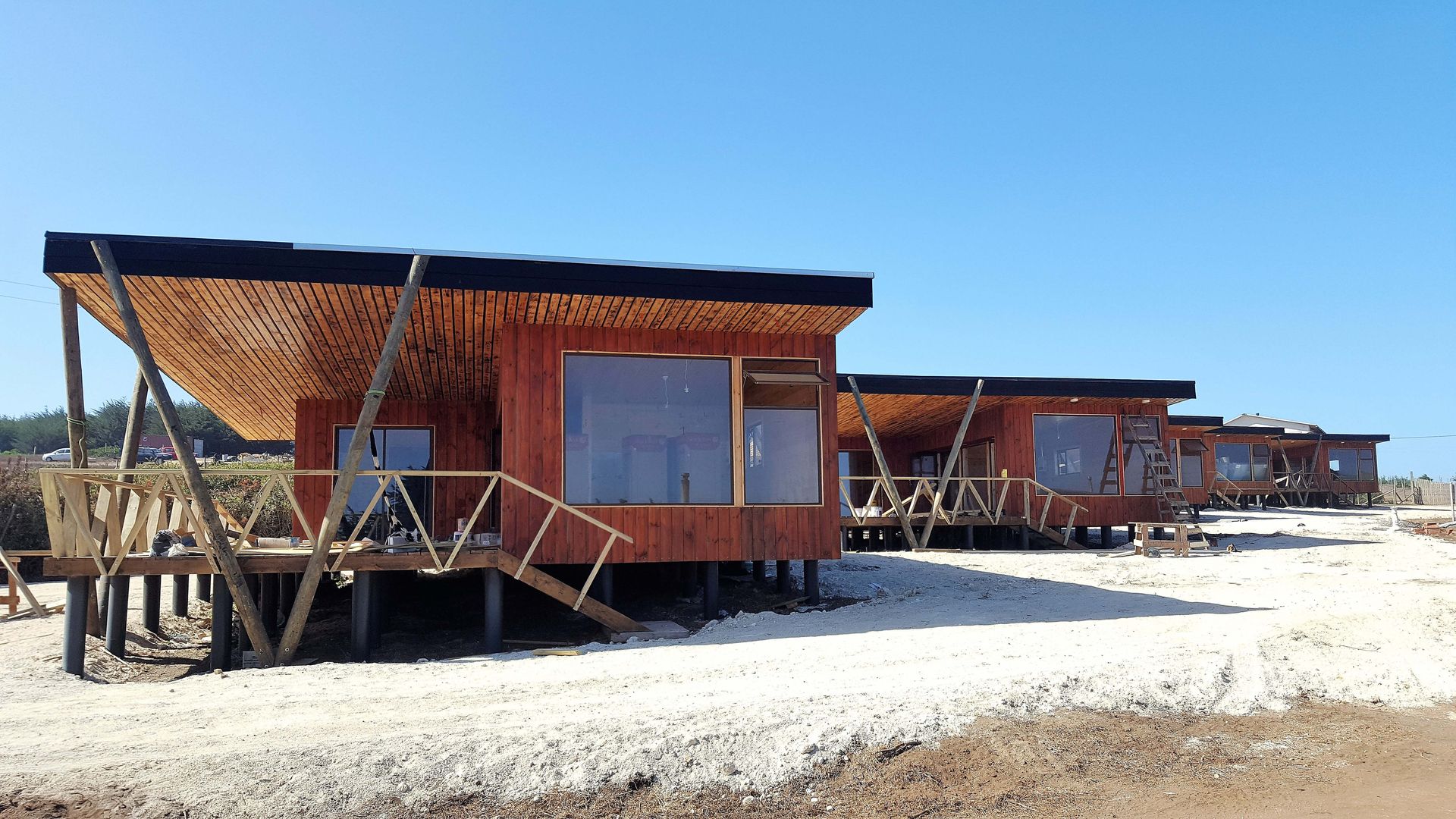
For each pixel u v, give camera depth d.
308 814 4.16
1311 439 34.00
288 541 10.48
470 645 9.92
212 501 8.25
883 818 4.37
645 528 10.27
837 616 10.08
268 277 8.46
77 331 8.70
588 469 10.20
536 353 10.25
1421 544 16.75
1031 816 4.40
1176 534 15.88
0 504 18.31
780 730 5.25
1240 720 5.97
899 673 6.75
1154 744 5.43
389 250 8.81
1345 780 4.95
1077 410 19.34
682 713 5.55
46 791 4.27
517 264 9.08
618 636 9.39
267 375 13.10
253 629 8.40
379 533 15.12
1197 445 28.41
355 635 8.91
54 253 8.10
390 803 4.30
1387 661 7.39
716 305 9.71
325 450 15.25
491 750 4.83
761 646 8.18
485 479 15.66
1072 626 8.79
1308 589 11.22
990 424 19.81
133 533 8.22
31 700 6.44
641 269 9.38
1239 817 4.42
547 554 9.91
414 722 5.42
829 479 10.92
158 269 8.21
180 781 4.40
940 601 11.05
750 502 10.65
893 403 19.25
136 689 6.83
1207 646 7.65
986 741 5.30
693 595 12.31
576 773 4.63
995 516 18.34
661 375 10.61
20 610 11.53
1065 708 5.97
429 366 12.53
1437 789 4.82
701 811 4.40
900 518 17.77
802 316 10.22
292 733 5.18
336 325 10.24
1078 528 19.23
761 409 10.87
